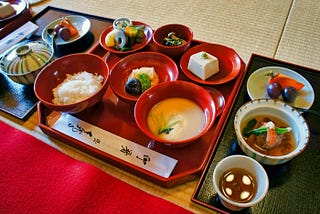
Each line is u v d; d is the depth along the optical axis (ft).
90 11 2.29
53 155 1.26
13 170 1.22
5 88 1.60
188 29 1.67
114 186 1.13
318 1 2.10
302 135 1.07
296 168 1.10
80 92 1.36
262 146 1.11
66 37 1.84
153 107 1.30
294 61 1.67
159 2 2.30
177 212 1.04
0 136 1.36
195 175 1.13
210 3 2.22
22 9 2.13
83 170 1.18
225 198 0.91
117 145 1.23
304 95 1.32
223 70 1.51
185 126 1.25
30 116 1.46
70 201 1.09
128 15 2.20
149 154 1.18
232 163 1.02
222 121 1.26
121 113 1.40
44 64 1.52
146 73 1.42
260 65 1.53
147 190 1.13
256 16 2.04
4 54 1.62
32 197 1.12
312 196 1.03
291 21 1.96
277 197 1.03
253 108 1.18
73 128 1.31
